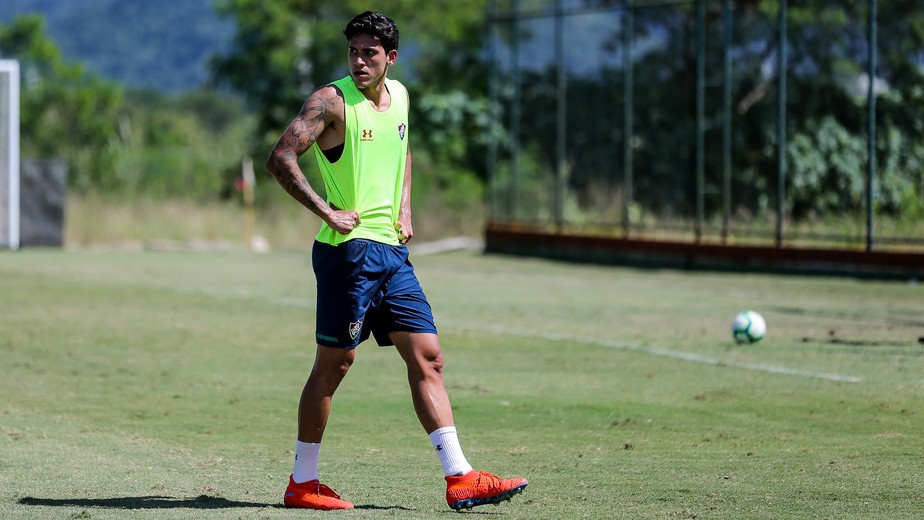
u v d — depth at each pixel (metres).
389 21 21.95
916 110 76.94
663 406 33.28
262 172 141.50
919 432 29.66
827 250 78.06
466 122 138.00
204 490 23.64
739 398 34.53
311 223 114.31
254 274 78.69
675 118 90.62
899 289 69.25
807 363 41.19
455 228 112.88
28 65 174.25
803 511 21.64
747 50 86.75
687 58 90.38
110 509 21.80
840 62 80.81
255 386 36.75
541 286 72.38
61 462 26.28
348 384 37.16
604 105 94.44
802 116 83.06
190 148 155.75
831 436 29.17
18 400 34.09
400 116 22.27
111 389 36.03
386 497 23.09
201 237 108.75
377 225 21.88
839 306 59.97
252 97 150.12
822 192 81.62
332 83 21.92
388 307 21.94
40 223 100.50
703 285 73.00
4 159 96.69
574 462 26.31
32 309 56.97
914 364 40.84
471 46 147.75
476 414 32.19
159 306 59.06
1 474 25.03
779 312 57.09
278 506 22.17
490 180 102.50
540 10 99.25
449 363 41.62
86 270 79.94
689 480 24.41
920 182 76.75
